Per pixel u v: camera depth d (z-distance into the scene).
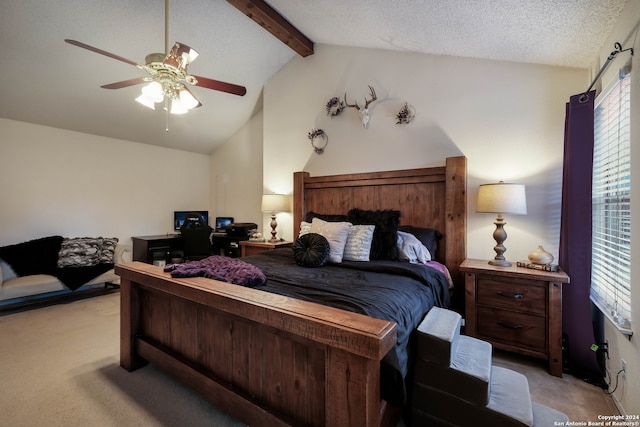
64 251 3.81
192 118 4.57
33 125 3.84
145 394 1.83
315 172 3.81
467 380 1.39
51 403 1.74
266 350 1.44
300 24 3.28
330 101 3.61
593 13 1.69
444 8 2.08
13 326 2.89
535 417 1.41
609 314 1.72
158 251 4.61
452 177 2.77
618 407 1.68
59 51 2.97
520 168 2.62
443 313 1.77
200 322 1.75
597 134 2.16
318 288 1.80
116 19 2.82
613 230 1.87
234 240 4.61
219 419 1.62
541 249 2.32
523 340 2.16
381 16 2.50
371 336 1.04
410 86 3.13
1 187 3.61
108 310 3.35
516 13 1.88
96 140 4.40
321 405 1.26
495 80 2.72
